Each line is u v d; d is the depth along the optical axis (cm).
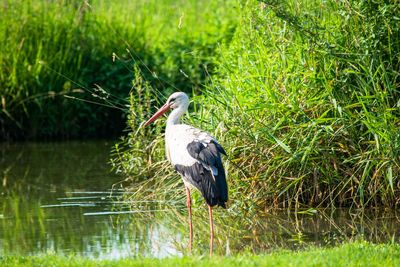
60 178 1716
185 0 2892
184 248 1167
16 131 2230
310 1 1481
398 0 1397
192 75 2223
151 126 1766
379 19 1402
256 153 1393
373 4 1405
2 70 2191
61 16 2289
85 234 1251
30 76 2206
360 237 1209
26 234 1249
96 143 2180
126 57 2308
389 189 1368
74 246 1173
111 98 2262
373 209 1385
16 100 2202
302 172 1385
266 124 1400
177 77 2236
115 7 2486
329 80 1386
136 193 1542
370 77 1352
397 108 1331
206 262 954
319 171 1388
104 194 1551
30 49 2216
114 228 1294
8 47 2198
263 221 1334
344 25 1412
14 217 1368
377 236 1215
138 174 1634
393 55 1405
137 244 1190
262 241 1205
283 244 1180
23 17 2222
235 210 1391
